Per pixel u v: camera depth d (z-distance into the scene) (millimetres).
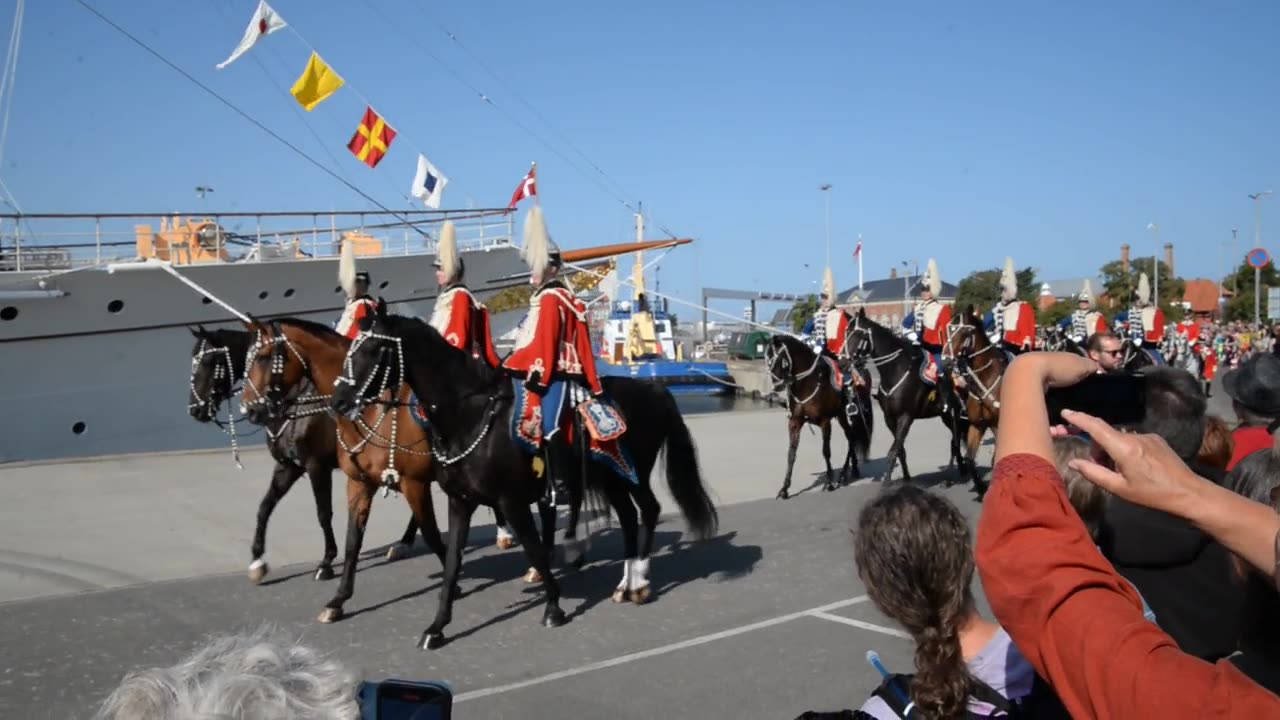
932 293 14812
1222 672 1406
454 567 6863
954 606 2244
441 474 6945
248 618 7449
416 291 19797
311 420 8195
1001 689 2314
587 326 7383
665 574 8805
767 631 7043
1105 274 54719
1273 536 1599
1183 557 3020
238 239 17938
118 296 16188
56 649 6652
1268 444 4238
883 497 2402
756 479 14461
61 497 12312
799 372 12547
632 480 7531
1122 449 1722
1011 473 1779
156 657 6516
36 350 15695
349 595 7449
